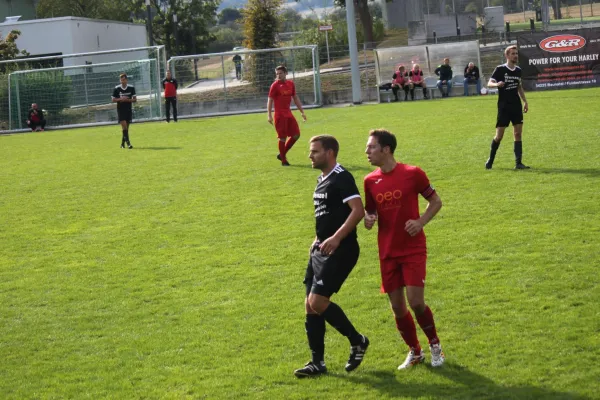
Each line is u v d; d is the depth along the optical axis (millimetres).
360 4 57281
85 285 10078
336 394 6406
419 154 18266
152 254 11375
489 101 32812
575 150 17031
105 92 40156
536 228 10992
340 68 48281
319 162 6762
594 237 10289
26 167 21672
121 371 7203
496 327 7547
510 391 6184
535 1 59250
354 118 29625
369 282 9297
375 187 6641
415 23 55875
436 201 6582
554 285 8578
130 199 15656
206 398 6480
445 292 8672
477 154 17656
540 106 27781
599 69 35844
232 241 11773
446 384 6414
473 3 55625
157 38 86812
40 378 7184
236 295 9227
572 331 7262
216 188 16172
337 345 7562
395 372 6770
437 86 38281
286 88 18234
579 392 6047
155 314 8781
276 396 6445
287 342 7645
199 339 7887
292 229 12219
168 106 35062
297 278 9727
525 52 36312
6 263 11383
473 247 10352
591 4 57375
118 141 27672
